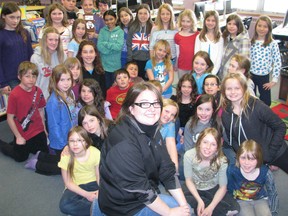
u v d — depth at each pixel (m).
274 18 6.43
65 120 2.63
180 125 2.88
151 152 1.43
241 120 2.04
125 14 3.88
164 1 5.76
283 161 2.14
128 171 1.34
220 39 3.35
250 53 3.36
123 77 3.03
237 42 3.26
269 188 2.00
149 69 3.42
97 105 2.74
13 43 3.08
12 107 2.68
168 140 2.38
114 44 3.67
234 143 2.18
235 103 2.05
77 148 2.11
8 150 2.90
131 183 1.36
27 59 3.27
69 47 3.37
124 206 1.45
